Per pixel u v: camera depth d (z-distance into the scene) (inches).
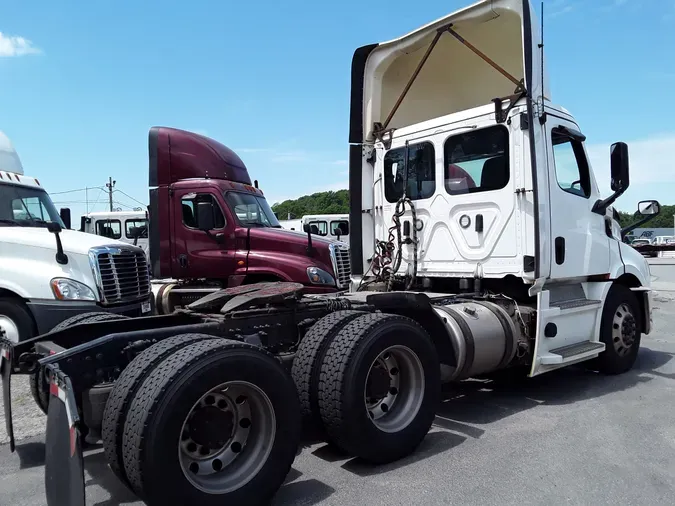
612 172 237.3
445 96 279.6
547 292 215.3
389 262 255.8
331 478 150.1
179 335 138.6
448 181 238.1
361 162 270.8
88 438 130.0
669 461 158.9
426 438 179.3
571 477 148.7
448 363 189.8
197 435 123.3
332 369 150.6
